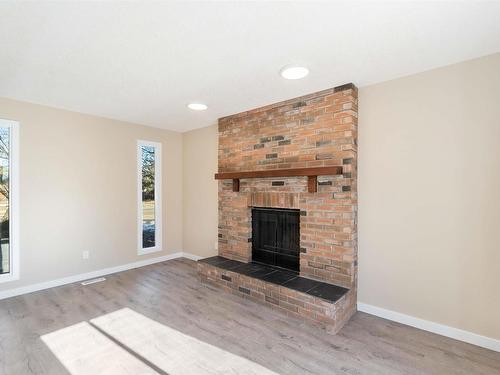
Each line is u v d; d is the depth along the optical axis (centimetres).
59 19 166
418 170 245
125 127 420
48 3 151
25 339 228
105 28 176
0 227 316
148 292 329
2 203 318
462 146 225
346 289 266
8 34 181
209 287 345
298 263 319
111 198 405
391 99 260
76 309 283
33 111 331
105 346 219
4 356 205
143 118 403
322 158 288
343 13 162
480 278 218
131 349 215
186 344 222
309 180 285
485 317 217
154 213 464
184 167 491
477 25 174
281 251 336
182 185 494
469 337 222
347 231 269
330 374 187
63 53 208
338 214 275
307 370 191
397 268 257
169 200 479
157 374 187
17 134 319
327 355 207
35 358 203
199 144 463
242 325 251
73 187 365
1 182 317
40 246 337
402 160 254
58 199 352
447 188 232
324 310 242
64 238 358
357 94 280
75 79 259
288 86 277
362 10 159
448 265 231
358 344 221
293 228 324
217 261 368
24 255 325
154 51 206
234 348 216
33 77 253
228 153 388
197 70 240
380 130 266
